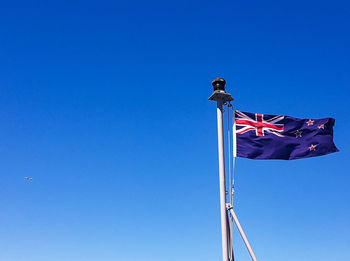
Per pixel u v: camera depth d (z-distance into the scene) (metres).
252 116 17.62
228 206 14.75
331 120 18.16
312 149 17.61
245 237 14.15
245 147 16.86
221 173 14.84
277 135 17.52
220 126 15.44
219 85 15.94
